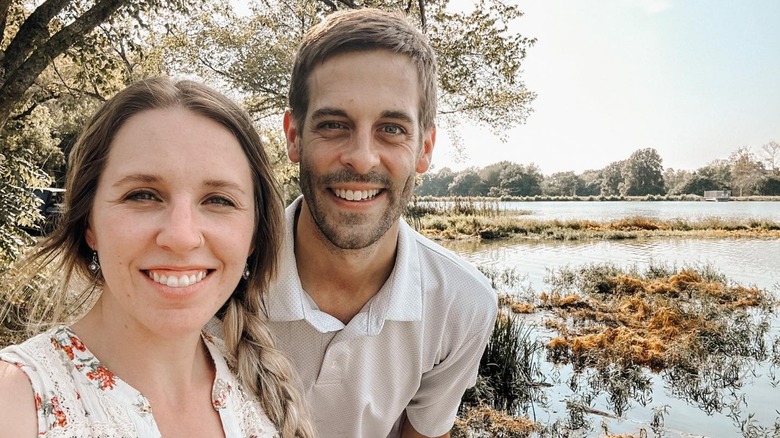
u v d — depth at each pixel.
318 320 0.68
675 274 5.35
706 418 2.22
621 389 2.36
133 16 2.84
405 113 0.64
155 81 0.44
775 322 3.72
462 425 2.06
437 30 3.99
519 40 3.98
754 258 6.90
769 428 2.10
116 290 0.41
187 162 0.42
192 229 0.41
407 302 0.72
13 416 0.36
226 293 0.46
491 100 4.56
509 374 2.47
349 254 0.67
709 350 3.04
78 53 2.97
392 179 0.65
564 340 3.06
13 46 2.46
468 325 0.78
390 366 0.75
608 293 4.61
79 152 0.44
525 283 5.00
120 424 0.40
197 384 0.50
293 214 0.71
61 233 0.46
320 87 0.63
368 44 0.62
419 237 0.79
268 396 0.57
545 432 2.05
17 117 3.19
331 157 0.63
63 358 0.41
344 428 0.77
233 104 0.47
